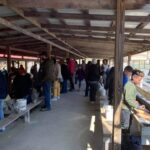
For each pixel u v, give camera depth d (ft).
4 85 20.95
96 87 36.22
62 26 26.05
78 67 59.11
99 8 13.88
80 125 23.68
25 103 23.94
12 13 20.26
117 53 13.66
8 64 39.37
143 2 13.65
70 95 44.29
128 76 17.74
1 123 19.27
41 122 24.53
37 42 40.88
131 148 14.25
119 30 13.55
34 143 18.61
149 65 78.59
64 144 18.49
